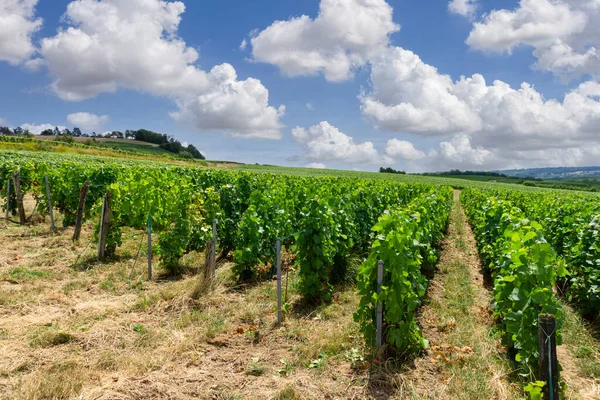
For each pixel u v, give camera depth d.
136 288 7.27
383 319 5.12
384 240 4.94
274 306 6.68
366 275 5.18
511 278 4.79
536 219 11.17
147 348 5.06
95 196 12.15
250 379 4.51
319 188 12.66
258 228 8.03
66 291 6.88
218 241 9.69
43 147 65.06
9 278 7.22
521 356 4.50
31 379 4.22
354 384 4.44
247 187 13.14
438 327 6.09
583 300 6.83
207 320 5.97
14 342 5.03
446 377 4.63
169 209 10.15
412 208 8.60
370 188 14.99
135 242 10.73
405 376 4.55
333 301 7.12
